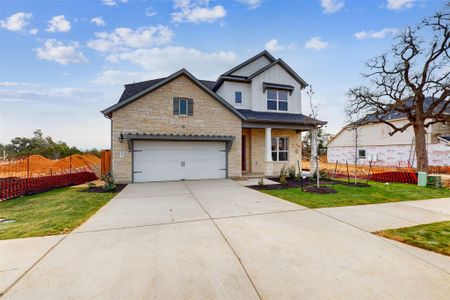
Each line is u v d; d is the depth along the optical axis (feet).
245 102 47.73
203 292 7.63
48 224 14.73
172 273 8.81
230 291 7.70
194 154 37.42
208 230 13.70
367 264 9.63
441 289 7.91
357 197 24.07
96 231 13.48
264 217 16.51
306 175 41.19
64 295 7.41
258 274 8.77
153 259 9.95
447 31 38.52
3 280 8.24
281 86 47.55
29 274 8.66
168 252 10.66
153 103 35.06
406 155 64.69
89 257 10.11
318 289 7.83
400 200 22.93
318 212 17.98
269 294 7.54
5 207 19.63
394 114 68.59
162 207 19.45
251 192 26.78
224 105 39.14
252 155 46.42
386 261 9.91
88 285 7.98
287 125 43.19
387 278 8.58
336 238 12.51
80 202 21.48
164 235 12.86
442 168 52.60
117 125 33.35
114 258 10.03
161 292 7.60
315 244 11.66
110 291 7.64
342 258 10.15
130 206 19.84
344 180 38.96
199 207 19.44
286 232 13.38
